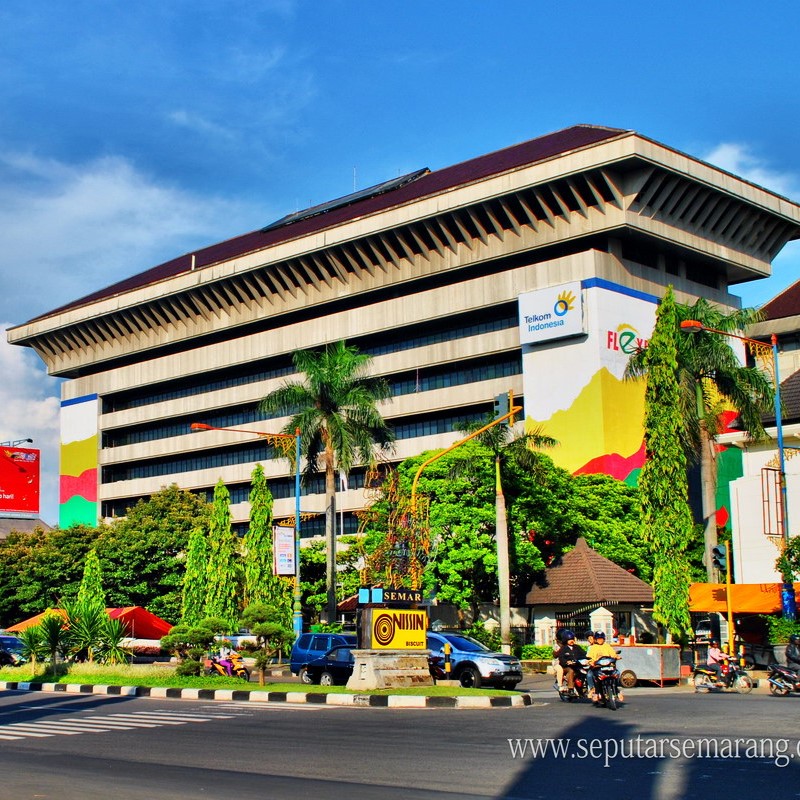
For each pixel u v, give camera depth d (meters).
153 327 106.44
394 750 17.16
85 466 111.38
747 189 82.38
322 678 35.19
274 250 92.50
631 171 73.81
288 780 14.27
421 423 86.62
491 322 82.94
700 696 30.25
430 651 34.50
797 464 42.59
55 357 117.19
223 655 37.31
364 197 99.06
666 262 82.25
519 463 51.59
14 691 35.03
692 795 12.55
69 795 13.11
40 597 75.06
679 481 44.84
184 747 18.19
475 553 51.69
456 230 82.62
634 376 49.09
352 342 91.94
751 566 43.00
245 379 100.50
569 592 52.16
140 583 72.19
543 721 21.53
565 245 77.81
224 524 59.09
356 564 67.94
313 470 54.41
